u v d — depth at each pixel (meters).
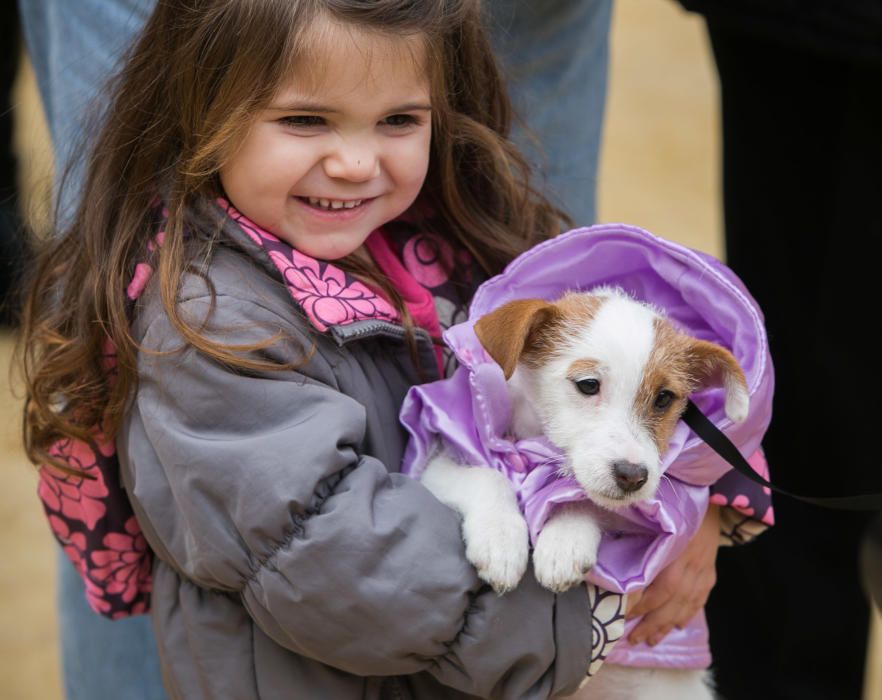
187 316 3.21
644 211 10.55
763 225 5.64
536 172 4.59
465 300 3.98
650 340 3.53
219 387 3.18
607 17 5.20
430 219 4.01
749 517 3.74
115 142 3.55
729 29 5.42
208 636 3.40
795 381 5.67
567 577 3.15
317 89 3.21
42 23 4.93
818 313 5.56
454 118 3.81
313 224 3.43
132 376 3.37
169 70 3.43
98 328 3.46
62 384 3.55
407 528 3.12
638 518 3.33
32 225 4.52
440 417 3.45
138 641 4.61
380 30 3.20
